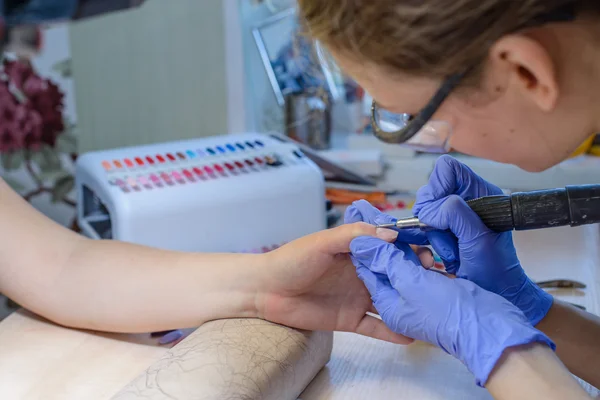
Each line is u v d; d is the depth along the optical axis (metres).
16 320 0.77
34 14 1.29
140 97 1.40
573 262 0.94
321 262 0.63
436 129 0.51
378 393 0.62
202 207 0.94
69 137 1.46
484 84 0.46
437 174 0.69
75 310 0.73
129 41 1.36
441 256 0.66
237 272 0.68
